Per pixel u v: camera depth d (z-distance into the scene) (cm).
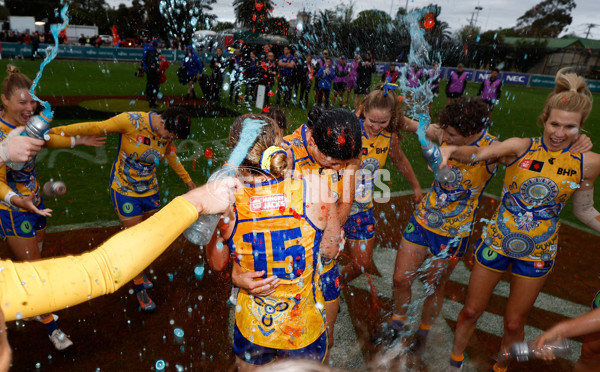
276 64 1212
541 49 3262
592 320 158
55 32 127
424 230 285
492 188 648
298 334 174
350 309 324
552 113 216
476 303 252
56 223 434
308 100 1370
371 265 395
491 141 262
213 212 115
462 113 251
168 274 360
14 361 254
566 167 222
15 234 262
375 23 1756
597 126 1309
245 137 161
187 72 1271
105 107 1080
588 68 3167
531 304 243
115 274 94
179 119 290
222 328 294
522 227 235
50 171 585
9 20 2980
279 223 163
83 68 1998
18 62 2041
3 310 84
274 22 1216
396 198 573
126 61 2536
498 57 2934
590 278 392
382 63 2084
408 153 813
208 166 644
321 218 171
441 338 297
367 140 294
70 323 292
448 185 269
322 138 184
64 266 91
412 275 292
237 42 1205
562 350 161
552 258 236
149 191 319
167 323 296
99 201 495
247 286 168
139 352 266
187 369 253
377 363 267
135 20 2694
